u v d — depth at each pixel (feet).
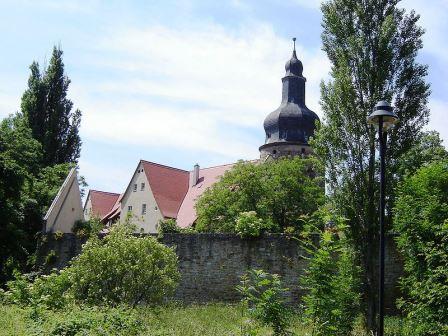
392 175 71.10
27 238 96.63
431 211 53.62
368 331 62.34
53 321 43.45
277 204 116.37
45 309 50.78
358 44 73.72
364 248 69.82
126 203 183.83
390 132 72.23
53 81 156.66
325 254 38.99
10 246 91.35
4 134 106.01
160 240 84.53
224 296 80.12
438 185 57.36
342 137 72.43
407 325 56.70
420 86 73.31
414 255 54.95
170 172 184.96
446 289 46.29
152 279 62.69
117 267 61.62
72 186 111.14
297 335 40.22
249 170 117.80
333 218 45.78
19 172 94.68
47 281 60.85
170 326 52.37
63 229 105.60
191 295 81.56
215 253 81.82
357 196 70.90
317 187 117.91
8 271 90.17
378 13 74.90
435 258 48.78
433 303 47.83
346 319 49.65
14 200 94.99
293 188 116.67
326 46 77.05
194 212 164.96
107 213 201.26
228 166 174.81
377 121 39.17
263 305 38.75
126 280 61.82
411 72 73.56
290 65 186.50
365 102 72.64
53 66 157.48
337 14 76.33
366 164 71.41
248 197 115.55
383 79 72.64
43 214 104.88
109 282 61.87
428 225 53.01
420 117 73.10
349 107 72.43
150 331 46.65
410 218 55.57
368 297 68.03
